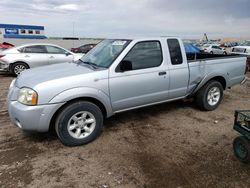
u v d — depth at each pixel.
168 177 2.95
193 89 5.00
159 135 4.12
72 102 3.57
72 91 3.45
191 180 2.90
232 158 3.38
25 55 9.69
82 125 3.68
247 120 3.21
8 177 2.92
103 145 3.74
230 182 2.86
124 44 4.08
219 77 5.36
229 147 3.71
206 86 5.14
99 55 4.34
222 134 4.18
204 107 5.23
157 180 2.89
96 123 3.79
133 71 4.03
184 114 5.15
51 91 3.33
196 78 4.92
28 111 3.26
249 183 2.84
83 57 4.77
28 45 9.90
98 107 3.78
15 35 37.72
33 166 3.15
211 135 4.14
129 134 4.14
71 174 2.99
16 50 9.70
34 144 3.73
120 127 4.43
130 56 4.02
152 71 4.23
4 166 3.14
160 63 4.38
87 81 3.58
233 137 4.07
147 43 4.22
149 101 4.38
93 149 3.61
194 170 3.10
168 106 5.65
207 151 3.58
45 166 3.15
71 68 4.04
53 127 4.05
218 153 3.52
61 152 3.51
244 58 5.80
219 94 5.40
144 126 4.50
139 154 3.48
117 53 4.00
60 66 4.32
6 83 8.38
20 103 3.39
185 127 4.47
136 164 3.22
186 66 4.70
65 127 3.52
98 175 2.98
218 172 3.06
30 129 3.38
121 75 3.90
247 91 7.61
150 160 3.32
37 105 3.29
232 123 4.68
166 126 4.51
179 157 3.41
